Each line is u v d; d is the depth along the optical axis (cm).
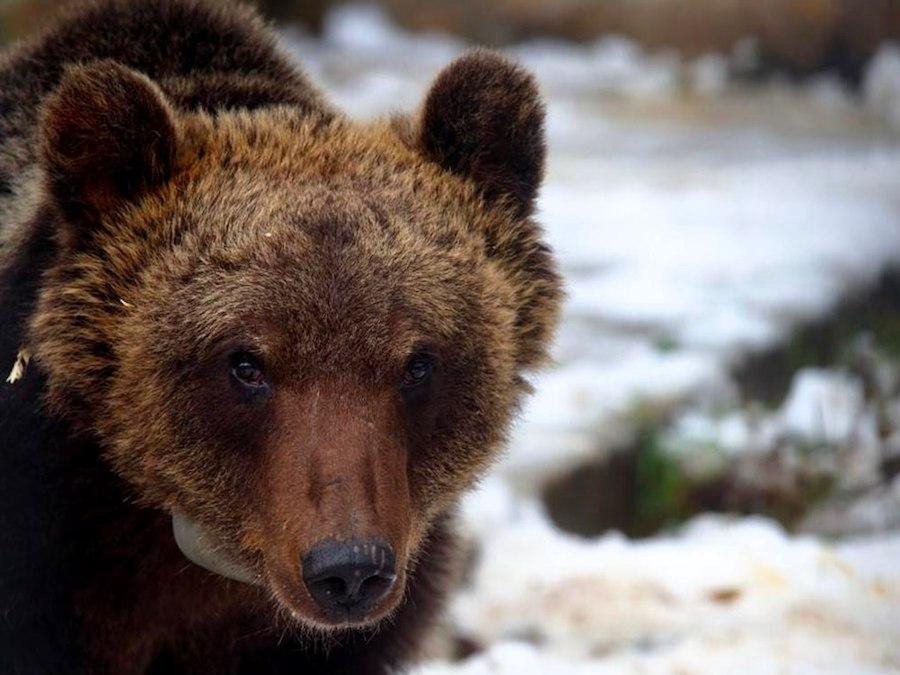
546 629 1216
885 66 3866
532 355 965
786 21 4019
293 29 4022
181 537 893
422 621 1009
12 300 904
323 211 866
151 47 1035
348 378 837
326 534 795
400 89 3344
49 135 871
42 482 888
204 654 986
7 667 902
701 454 1594
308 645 977
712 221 2431
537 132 962
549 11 4116
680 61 4088
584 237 2303
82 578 911
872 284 2169
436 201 920
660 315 1934
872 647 1127
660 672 1116
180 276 859
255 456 851
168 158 894
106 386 877
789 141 3306
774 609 1195
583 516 1520
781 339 1891
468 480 920
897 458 1667
